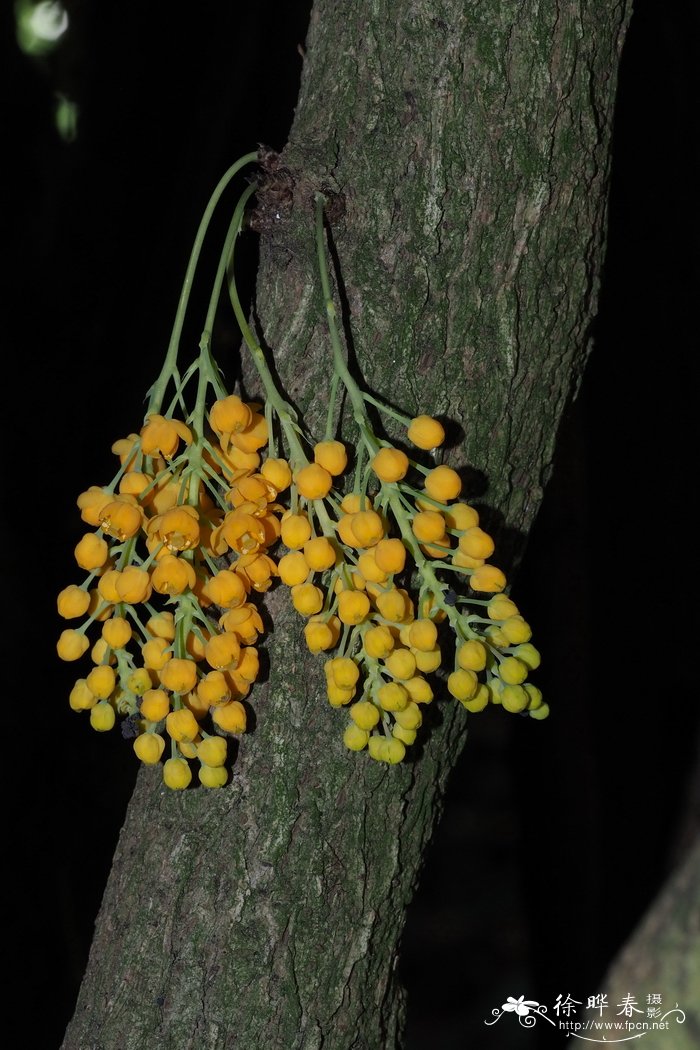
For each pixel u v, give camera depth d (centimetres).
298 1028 97
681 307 140
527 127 96
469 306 96
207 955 97
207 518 96
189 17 151
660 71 138
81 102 152
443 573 97
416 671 95
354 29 97
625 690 146
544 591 146
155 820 98
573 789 148
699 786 96
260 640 97
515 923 272
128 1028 98
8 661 155
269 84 152
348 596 93
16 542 157
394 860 98
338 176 96
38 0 144
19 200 155
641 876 144
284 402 95
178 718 95
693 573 143
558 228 97
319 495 94
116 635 95
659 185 140
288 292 97
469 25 96
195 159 152
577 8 96
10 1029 152
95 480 162
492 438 98
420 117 96
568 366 99
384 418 97
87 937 158
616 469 144
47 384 158
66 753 159
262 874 97
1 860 153
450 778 101
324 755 97
